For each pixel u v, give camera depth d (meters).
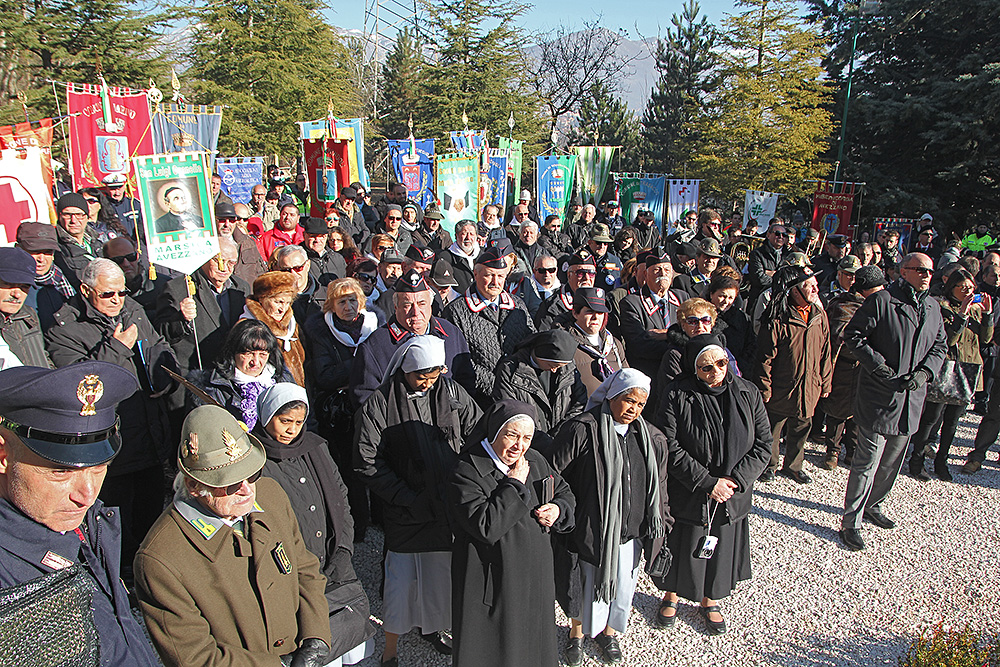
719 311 5.87
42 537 1.80
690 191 16.97
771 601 4.59
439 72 35.56
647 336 5.62
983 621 4.43
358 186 11.54
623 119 38.56
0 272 3.61
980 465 6.83
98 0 22.31
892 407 5.14
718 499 3.96
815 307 6.02
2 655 1.49
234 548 2.35
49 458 1.73
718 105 26.50
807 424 6.19
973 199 21.47
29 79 22.39
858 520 5.27
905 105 20.38
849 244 9.35
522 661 3.23
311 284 6.11
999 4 19.56
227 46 24.94
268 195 12.23
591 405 3.81
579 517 3.65
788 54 24.33
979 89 19.53
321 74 26.86
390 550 3.66
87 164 9.59
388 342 4.25
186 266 4.50
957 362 6.27
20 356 3.75
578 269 5.58
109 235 7.95
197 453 2.21
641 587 4.72
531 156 35.31
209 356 4.83
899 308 5.17
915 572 4.98
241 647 2.34
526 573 3.23
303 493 3.14
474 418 3.92
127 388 1.90
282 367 3.89
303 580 2.61
